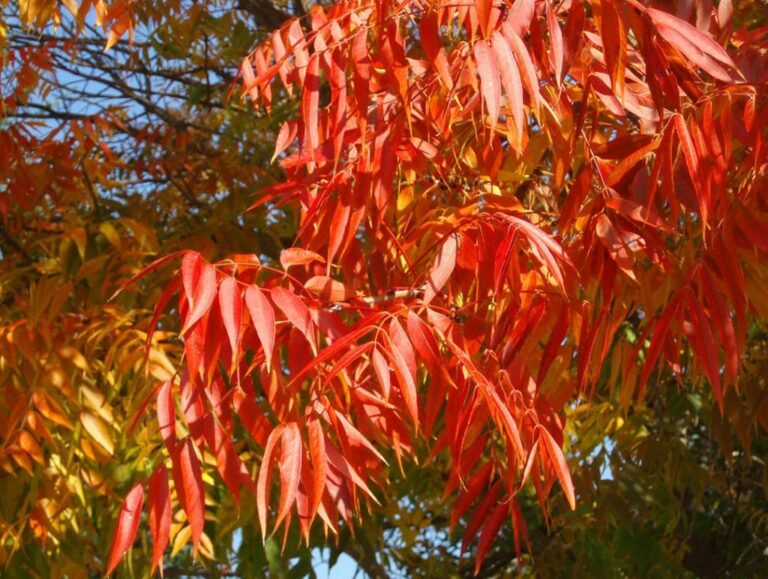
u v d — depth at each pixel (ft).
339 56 6.36
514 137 6.32
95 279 12.21
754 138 6.12
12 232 13.70
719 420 11.12
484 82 5.42
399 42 6.26
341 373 6.20
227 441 5.93
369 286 8.23
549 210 9.57
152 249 12.26
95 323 10.69
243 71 7.91
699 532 16.24
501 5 6.41
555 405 7.28
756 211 6.35
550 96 7.19
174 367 10.67
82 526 11.00
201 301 5.39
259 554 11.28
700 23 6.53
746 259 6.97
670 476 13.10
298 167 7.52
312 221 7.20
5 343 10.37
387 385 5.44
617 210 6.20
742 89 6.27
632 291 7.59
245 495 10.88
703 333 6.08
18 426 10.19
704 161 6.18
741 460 16.06
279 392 6.12
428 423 6.29
